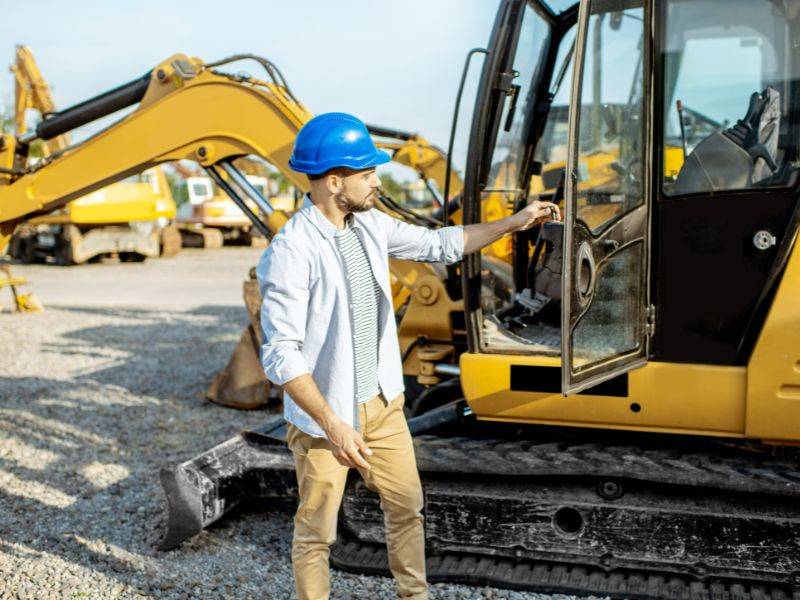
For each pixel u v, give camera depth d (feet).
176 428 19.89
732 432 10.31
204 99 16.30
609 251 10.14
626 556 11.01
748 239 10.10
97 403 22.26
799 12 10.64
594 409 10.68
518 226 10.27
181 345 30.63
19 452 18.15
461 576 11.41
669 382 10.37
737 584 10.82
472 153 11.08
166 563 12.60
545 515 11.28
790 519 10.36
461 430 12.71
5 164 18.15
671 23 13.43
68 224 61.11
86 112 17.53
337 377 9.02
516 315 13.12
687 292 10.39
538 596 11.08
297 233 8.92
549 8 13.00
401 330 16.29
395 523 9.86
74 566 12.55
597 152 10.64
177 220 83.05
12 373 26.11
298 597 9.68
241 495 13.42
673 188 10.41
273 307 8.81
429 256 10.07
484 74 11.02
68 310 40.06
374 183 9.14
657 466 10.75
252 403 21.20
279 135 15.87
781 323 9.85
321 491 9.33
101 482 16.17
